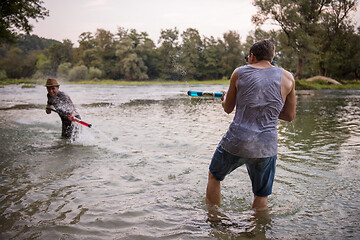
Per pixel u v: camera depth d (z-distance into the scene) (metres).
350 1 40.34
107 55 77.38
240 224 2.44
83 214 2.62
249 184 3.33
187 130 6.61
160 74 64.38
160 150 4.84
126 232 2.31
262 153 2.51
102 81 61.38
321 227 2.37
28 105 12.48
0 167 3.95
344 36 42.44
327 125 7.23
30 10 18.38
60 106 5.70
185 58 60.75
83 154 4.62
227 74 73.38
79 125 5.89
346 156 4.34
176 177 3.57
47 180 3.47
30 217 2.56
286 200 2.89
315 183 3.31
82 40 73.38
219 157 2.68
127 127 6.98
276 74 2.56
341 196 2.96
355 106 12.48
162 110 10.85
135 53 68.75
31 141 5.53
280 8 36.31
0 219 2.52
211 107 12.09
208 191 2.82
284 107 2.74
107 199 2.94
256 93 2.50
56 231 2.32
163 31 61.16
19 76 34.34
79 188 3.23
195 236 2.25
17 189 3.18
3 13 17.58
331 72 47.97
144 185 3.32
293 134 6.06
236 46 74.38
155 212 2.66
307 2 37.09
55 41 50.72
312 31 39.06
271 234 2.28
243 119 2.54
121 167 3.96
